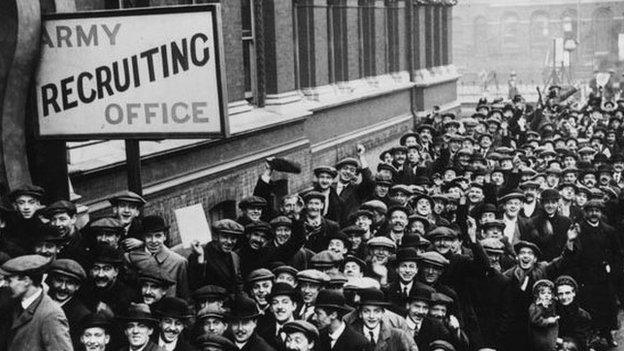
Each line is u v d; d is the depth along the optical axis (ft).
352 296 26.05
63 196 30.35
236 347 21.24
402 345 23.29
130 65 26.68
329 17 65.98
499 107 74.08
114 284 23.76
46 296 19.99
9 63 27.04
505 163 45.42
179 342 21.49
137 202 27.55
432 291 25.53
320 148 61.62
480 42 199.21
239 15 49.29
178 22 26.07
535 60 195.00
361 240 31.48
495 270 30.17
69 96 27.45
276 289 23.44
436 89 93.04
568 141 58.08
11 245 24.57
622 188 44.24
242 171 47.67
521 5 194.90
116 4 38.68
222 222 28.09
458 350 25.73
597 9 187.32
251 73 53.36
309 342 21.20
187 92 26.21
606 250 36.63
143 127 26.81
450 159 52.65
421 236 31.89
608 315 36.65
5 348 19.72
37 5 27.12
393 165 46.24
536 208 38.93
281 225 29.43
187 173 42.39
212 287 23.20
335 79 68.23
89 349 19.89
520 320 30.07
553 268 35.55
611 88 125.59
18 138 28.09
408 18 85.15
